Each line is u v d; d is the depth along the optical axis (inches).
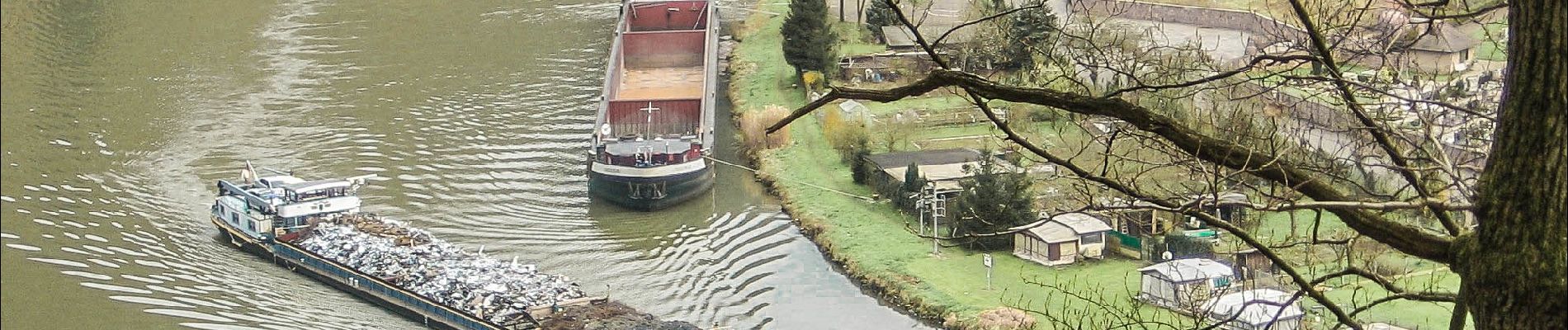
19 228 3508.9
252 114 4441.4
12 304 3090.6
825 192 3764.8
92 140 4168.3
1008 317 2940.5
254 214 3393.2
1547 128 740.7
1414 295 1085.1
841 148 4015.8
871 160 3804.1
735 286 3255.4
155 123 4340.6
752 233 3563.0
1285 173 937.5
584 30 5339.6
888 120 4173.2
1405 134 1225.4
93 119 4350.4
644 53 4854.8
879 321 3053.6
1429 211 1035.3
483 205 3737.7
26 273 3262.8
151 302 3144.7
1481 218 773.3
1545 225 740.7
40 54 4909.0
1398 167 1040.8
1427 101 1074.7
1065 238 3203.7
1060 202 3312.0
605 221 3644.2
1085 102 928.9
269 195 3440.0
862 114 4185.5
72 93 4579.2
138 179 3912.4
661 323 2974.9
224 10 5516.7
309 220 3440.0
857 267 3289.9
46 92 4569.4
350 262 3253.0
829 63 4579.2
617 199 3710.6
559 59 4992.6
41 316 3041.3
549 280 3201.3
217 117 4411.9
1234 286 2878.9
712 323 3056.1
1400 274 2869.1
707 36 4746.6
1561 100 737.0
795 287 3243.1
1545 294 737.6
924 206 3531.0
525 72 4857.3
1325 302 1030.4
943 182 3602.4
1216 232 3090.6
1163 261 3090.6
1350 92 1056.2
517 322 2962.6
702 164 3757.4
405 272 3198.8
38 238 3457.2
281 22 5393.7
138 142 4180.6
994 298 3070.9
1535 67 745.0
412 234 3408.0
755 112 4195.4
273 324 3041.3
